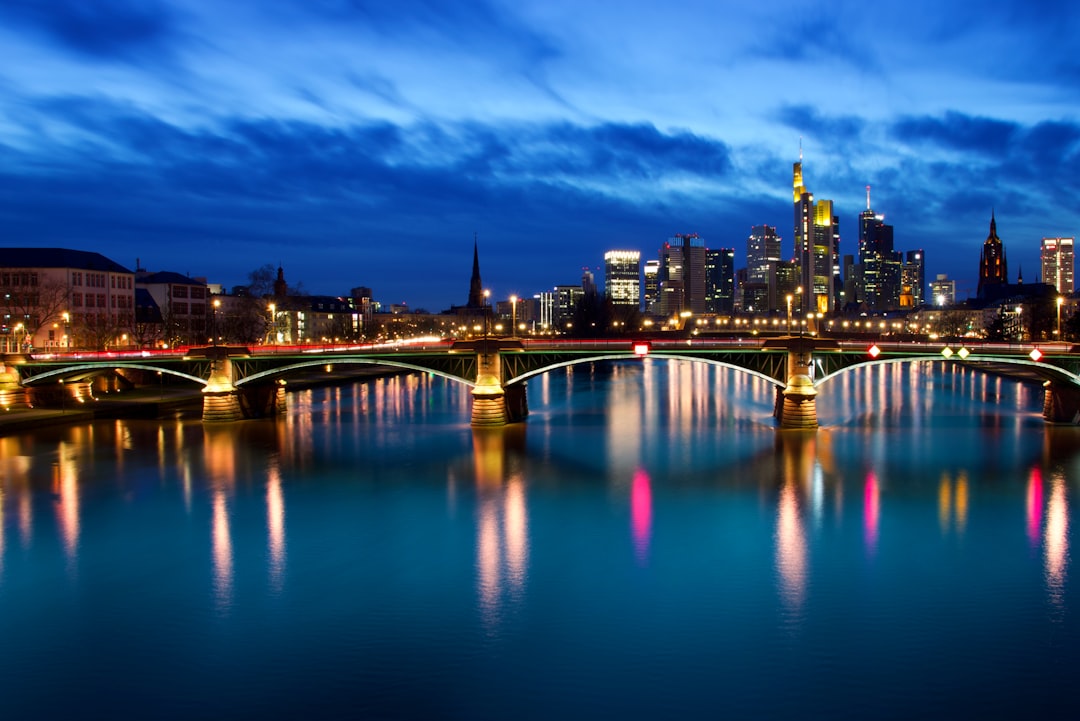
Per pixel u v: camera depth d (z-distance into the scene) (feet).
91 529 196.13
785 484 235.20
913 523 194.80
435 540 184.85
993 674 121.39
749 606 145.28
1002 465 259.80
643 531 189.67
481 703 114.62
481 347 355.77
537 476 249.55
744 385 594.24
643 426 357.20
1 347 530.68
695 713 111.86
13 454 294.46
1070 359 334.85
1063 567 163.94
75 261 588.09
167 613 145.28
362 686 119.65
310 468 265.75
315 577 161.89
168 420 390.63
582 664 124.88
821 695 116.06
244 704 115.44
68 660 128.36
